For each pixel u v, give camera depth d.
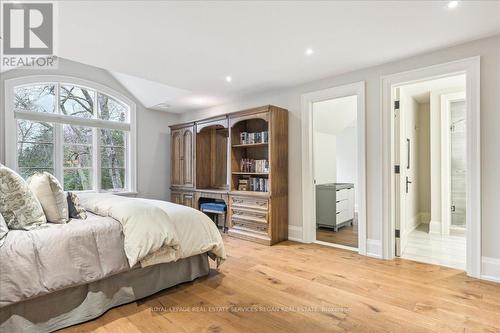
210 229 2.57
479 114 2.54
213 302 2.12
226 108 4.85
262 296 2.22
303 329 1.77
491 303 2.09
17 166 3.75
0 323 1.58
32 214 1.83
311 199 3.84
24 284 1.57
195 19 2.18
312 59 3.01
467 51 2.62
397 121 3.18
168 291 2.32
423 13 2.10
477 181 2.55
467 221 2.62
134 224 2.02
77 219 2.09
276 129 3.79
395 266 2.89
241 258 3.15
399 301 2.13
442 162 4.35
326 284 2.44
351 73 3.38
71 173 4.30
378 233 3.18
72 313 1.82
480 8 2.03
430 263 2.99
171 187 5.20
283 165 3.91
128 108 4.93
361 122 3.29
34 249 1.65
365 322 1.84
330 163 5.54
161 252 2.13
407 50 2.78
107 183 4.69
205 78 3.64
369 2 1.96
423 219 5.10
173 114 5.62
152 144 5.25
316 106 4.55
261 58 2.97
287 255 3.26
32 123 3.94
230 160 4.26
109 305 1.99
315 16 2.14
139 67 3.24
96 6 1.99
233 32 2.40
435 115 4.41
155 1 1.94
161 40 2.55
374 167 3.21
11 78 3.67
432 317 1.90
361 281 2.50
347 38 2.52
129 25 2.27
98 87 4.52
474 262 2.58
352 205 5.22
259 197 3.81
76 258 1.79
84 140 4.46
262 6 2.00
